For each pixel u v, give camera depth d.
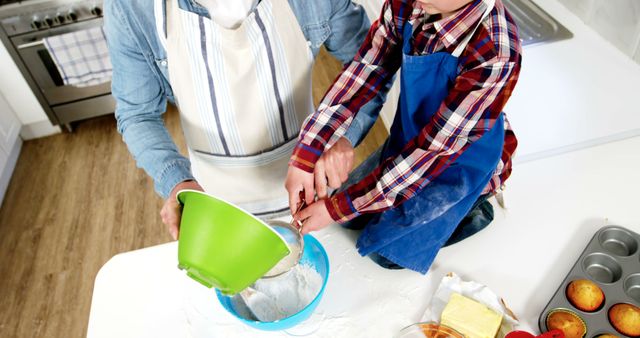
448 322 0.72
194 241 0.63
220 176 1.08
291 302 0.79
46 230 2.04
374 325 0.76
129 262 0.88
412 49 0.71
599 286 0.76
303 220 0.77
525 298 0.77
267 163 1.05
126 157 2.33
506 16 0.63
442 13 0.62
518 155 1.01
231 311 0.74
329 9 0.90
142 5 0.82
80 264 1.90
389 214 0.80
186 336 0.78
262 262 0.63
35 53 2.18
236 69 0.88
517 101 1.15
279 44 0.89
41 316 1.75
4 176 2.22
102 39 2.16
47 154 2.40
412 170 0.68
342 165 0.80
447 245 0.86
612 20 1.28
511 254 0.83
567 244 0.84
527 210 0.90
